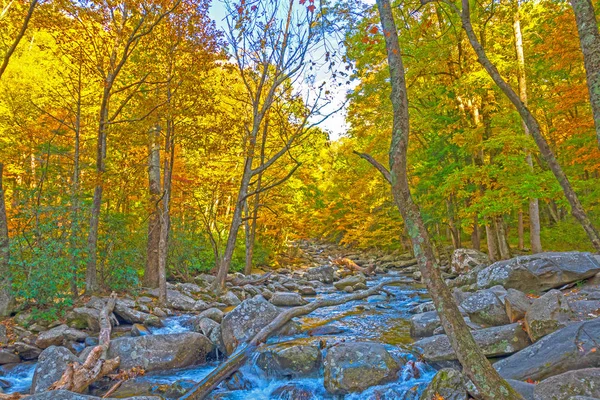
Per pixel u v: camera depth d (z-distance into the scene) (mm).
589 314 6621
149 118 11930
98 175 11500
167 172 12844
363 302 13211
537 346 5695
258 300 8836
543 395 4285
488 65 4461
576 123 14531
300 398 6113
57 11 10984
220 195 21469
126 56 11812
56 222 10758
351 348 6500
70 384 5965
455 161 19141
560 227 19984
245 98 17969
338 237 45031
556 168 4121
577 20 3182
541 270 9570
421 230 3279
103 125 12047
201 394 6219
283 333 8484
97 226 11977
